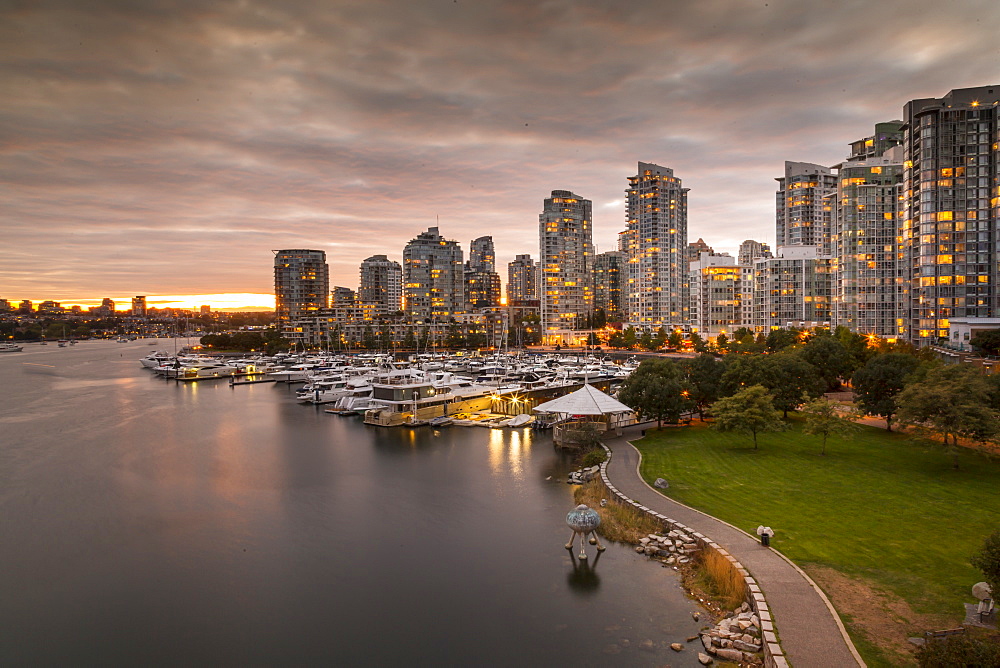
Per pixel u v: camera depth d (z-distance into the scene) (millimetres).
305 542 47062
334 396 127188
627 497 50906
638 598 36375
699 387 86438
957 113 140875
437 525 50250
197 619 35812
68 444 83750
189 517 52969
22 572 42156
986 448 59438
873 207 187000
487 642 32594
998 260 136375
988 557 26625
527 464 70062
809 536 40469
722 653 29547
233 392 146875
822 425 63125
